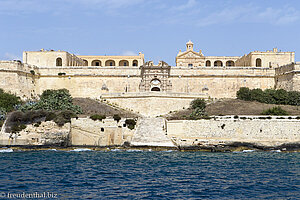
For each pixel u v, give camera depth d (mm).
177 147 82125
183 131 86000
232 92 127500
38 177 51844
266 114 90562
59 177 52000
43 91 124125
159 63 128375
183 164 62938
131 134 88188
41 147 83438
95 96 127625
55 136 85750
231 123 85250
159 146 82625
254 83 128000
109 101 115062
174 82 128000
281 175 54500
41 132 86375
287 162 65500
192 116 91812
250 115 89062
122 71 128875
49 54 134125
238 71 128500
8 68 115625
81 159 67562
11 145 85125
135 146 83062
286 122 84812
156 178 52094
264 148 82312
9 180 49844
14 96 108125
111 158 69000
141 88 125812
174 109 111750
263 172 56562
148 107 110000
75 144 88188
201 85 127625
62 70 129250
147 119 95625
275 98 111562
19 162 63438
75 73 128750
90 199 41906
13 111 96625
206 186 47938
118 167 59750
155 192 44812
